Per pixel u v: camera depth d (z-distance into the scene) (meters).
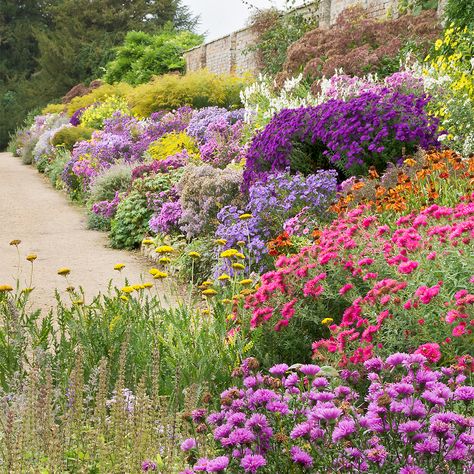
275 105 13.19
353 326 4.29
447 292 3.94
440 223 5.05
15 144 34.59
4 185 19.88
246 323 4.70
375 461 2.27
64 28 47.53
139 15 48.41
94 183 14.80
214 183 9.28
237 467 2.55
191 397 3.34
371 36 15.06
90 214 13.29
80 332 4.58
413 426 2.31
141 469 3.01
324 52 15.45
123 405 3.41
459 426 2.31
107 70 36.41
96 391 4.06
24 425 3.25
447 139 8.03
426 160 7.18
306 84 14.76
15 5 53.34
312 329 4.77
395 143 8.45
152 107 21.55
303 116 9.23
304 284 4.80
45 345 4.62
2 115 45.25
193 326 4.84
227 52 27.20
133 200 11.36
